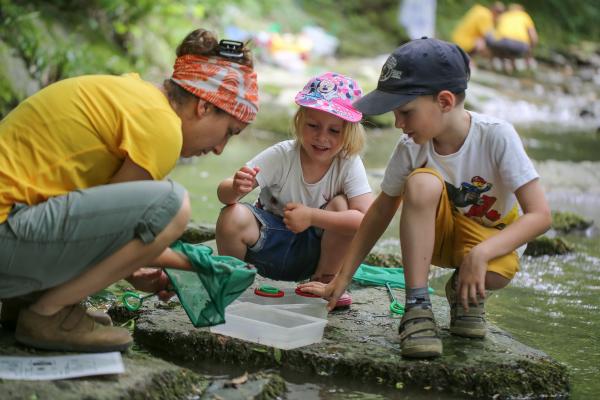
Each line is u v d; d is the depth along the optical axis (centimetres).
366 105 288
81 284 247
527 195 288
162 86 271
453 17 1605
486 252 281
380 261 414
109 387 234
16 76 687
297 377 277
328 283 339
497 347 293
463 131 294
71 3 832
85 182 256
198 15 959
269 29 1178
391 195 308
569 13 1741
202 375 267
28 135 253
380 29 1493
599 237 505
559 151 784
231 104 266
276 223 343
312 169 339
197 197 546
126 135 252
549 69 1457
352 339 296
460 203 303
